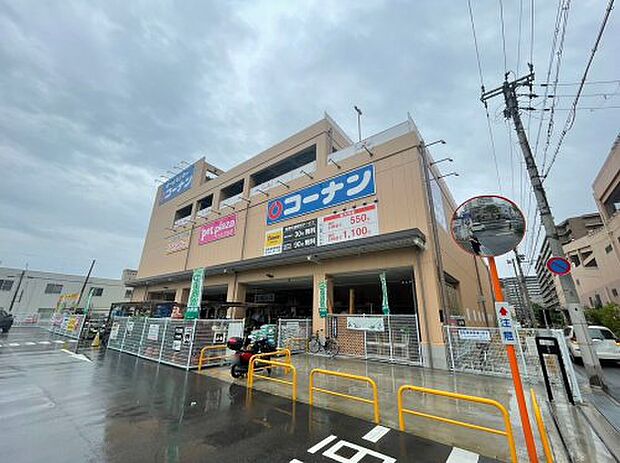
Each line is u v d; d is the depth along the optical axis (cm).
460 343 880
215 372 824
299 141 1692
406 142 1205
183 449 368
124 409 514
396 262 1070
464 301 1449
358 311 1683
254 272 1509
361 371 845
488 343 835
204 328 918
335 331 1138
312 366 919
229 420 464
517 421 466
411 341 958
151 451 362
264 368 811
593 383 683
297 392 626
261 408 521
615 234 2095
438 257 1069
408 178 1153
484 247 361
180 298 1972
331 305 1243
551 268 766
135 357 1091
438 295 982
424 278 1002
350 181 1321
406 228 1098
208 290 2058
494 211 361
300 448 371
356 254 1166
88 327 1716
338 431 422
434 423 457
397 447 374
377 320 1042
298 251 1252
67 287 3884
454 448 371
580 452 360
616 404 559
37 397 574
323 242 1314
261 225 1647
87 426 437
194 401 560
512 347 337
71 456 347
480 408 529
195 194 2334
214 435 409
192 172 2511
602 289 2645
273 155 1812
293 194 1534
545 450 333
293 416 481
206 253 1956
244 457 349
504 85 934
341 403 551
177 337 946
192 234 2162
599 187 2119
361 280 1421
